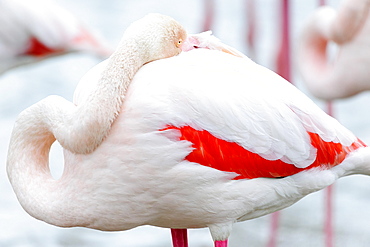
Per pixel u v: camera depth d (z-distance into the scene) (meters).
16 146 7.95
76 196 7.71
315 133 7.92
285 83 8.03
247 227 12.88
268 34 22.47
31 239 12.01
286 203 8.16
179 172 7.54
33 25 14.82
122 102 7.55
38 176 7.94
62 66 19.80
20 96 17.91
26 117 7.90
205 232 12.41
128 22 23.19
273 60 14.61
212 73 7.68
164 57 7.73
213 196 7.71
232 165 7.68
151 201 7.67
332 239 12.32
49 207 7.79
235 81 7.71
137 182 7.56
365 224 12.89
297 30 22.17
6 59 15.05
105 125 7.43
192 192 7.66
